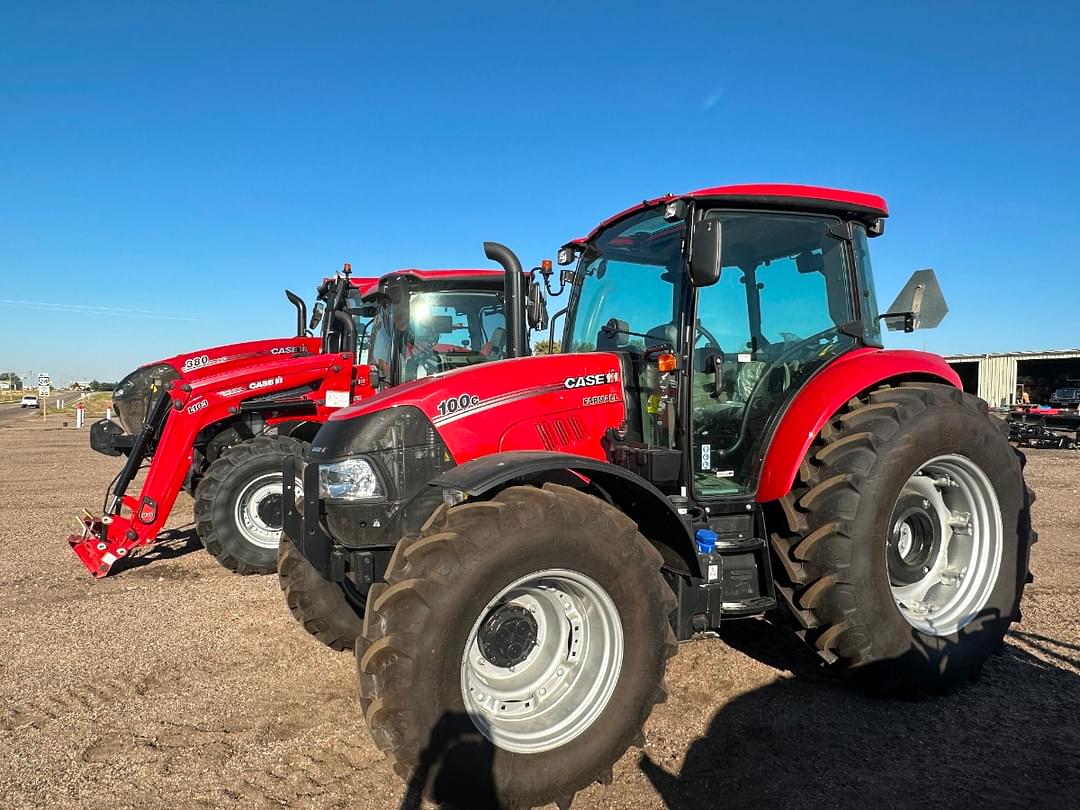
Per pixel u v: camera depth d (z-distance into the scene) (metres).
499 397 3.29
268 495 6.01
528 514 2.62
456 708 2.48
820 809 2.58
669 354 3.40
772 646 4.08
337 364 6.95
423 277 6.97
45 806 2.70
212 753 3.07
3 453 16.70
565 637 2.83
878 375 3.56
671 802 2.66
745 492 3.59
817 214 3.79
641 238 3.80
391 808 2.66
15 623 4.74
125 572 6.04
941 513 3.74
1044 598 4.85
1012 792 2.66
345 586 3.97
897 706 3.37
